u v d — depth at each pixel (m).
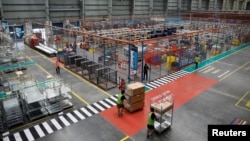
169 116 13.67
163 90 18.69
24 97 13.97
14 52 27.05
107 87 18.94
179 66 24.75
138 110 15.11
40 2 41.44
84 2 47.47
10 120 12.95
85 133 12.44
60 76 21.92
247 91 18.91
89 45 28.41
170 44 27.78
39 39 36.91
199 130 12.89
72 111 14.89
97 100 16.62
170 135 12.34
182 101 16.67
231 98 17.42
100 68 20.16
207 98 17.31
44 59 28.70
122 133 12.47
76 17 47.97
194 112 15.01
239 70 25.05
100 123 13.47
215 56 31.66
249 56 32.28
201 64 27.30
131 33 32.09
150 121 11.66
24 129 12.77
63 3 44.91
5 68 22.20
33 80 17.64
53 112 14.38
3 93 15.07
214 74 23.45
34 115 13.95
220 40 36.53
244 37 43.19
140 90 14.66
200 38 34.09
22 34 40.41
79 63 23.59
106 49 26.92
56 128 12.91
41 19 42.53
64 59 25.08
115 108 15.41
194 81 21.11
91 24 43.91
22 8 39.53
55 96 14.33
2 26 34.88
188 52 26.91
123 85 18.12
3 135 12.17
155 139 11.95
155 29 38.09
